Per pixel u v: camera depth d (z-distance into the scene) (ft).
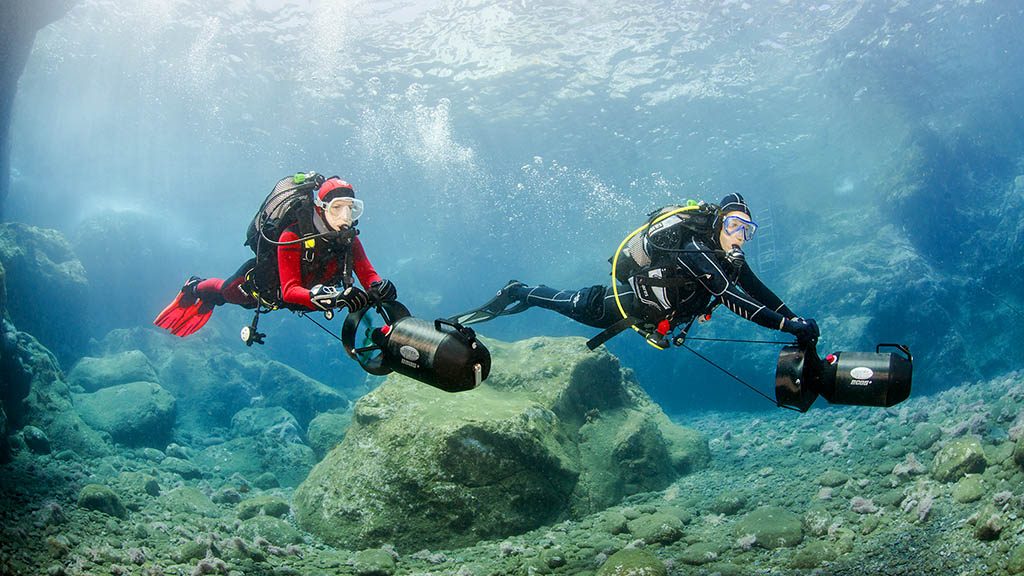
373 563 23.53
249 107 93.61
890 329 69.41
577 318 12.51
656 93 86.28
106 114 97.66
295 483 41.68
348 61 82.74
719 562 22.08
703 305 11.53
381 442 28.68
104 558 20.81
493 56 79.97
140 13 72.69
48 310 57.82
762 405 76.74
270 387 59.36
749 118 90.84
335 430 42.57
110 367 49.39
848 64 77.25
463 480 27.17
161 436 43.70
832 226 87.25
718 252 10.77
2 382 34.60
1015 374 42.37
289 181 10.37
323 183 10.23
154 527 25.66
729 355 80.38
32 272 56.70
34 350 39.99
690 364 83.35
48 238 60.29
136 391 44.57
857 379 10.66
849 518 23.35
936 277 72.28
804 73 80.59
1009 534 17.19
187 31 75.77
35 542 21.04
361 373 99.76
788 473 31.91
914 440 31.07
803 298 77.00
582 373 35.55
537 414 30.99
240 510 29.45
